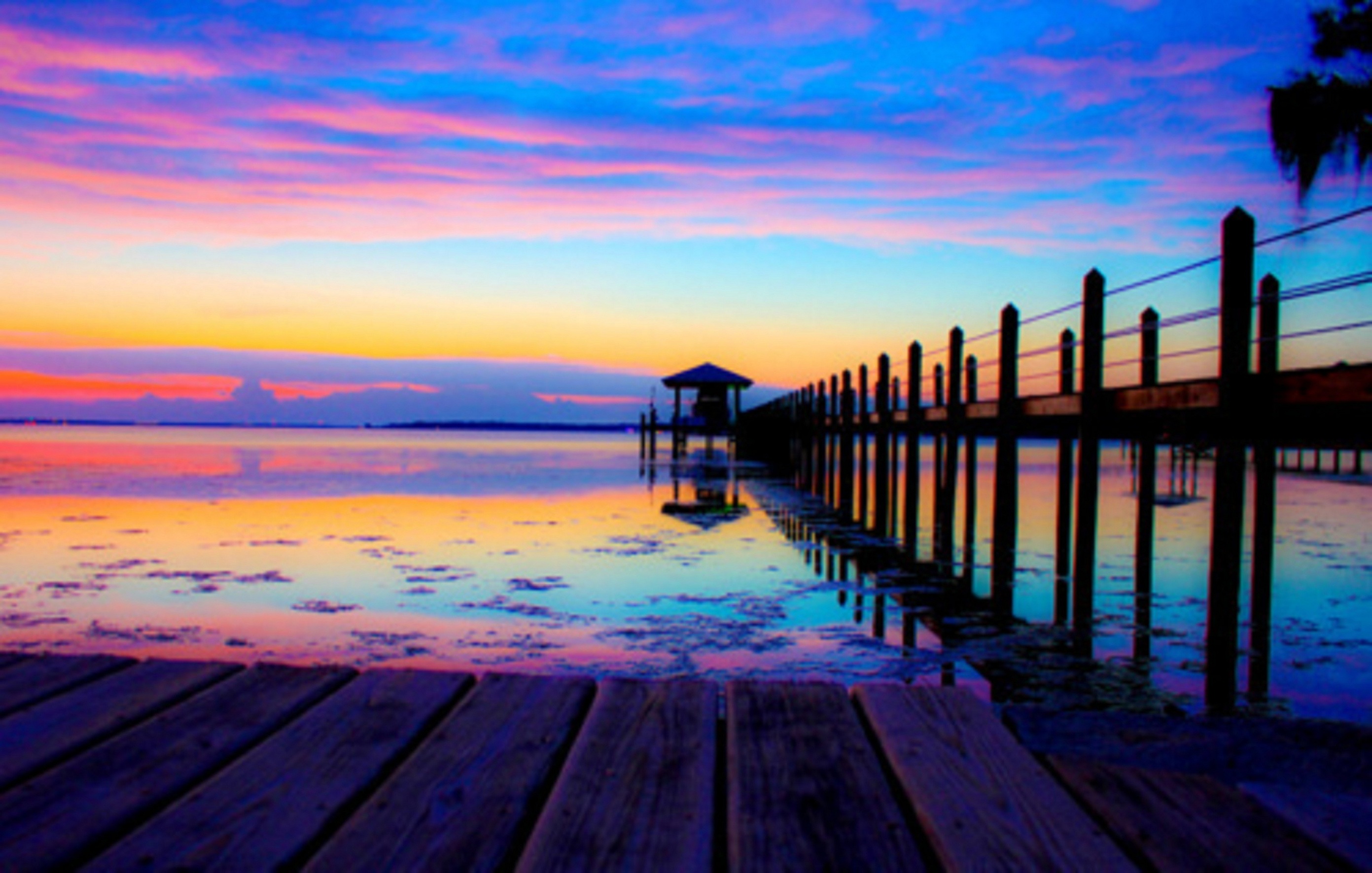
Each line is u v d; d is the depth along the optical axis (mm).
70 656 2234
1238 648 6520
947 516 11945
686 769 1615
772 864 1300
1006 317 9156
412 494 20328
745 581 9570
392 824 1404
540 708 1917
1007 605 8367
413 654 6543
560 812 1448
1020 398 9047
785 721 1859
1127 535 13875
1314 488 24453
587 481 25266
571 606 8234
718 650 6680
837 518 16141
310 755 1657
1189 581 9602
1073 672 6066
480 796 1502
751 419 39000
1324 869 1310
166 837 1361
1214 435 6703
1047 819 1429
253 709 1896
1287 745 1723
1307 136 14102
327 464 33938
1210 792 1564
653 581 9570
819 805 1487
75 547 11758
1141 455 8945
